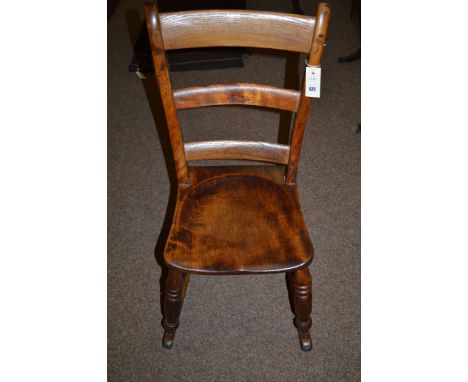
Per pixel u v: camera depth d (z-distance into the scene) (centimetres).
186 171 113
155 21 86
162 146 202
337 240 158
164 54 91
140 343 132
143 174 188
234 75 242
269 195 112
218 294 144
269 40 91
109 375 125
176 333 134
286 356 128
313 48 88
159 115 220
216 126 210
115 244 160
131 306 142
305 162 188
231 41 92
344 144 196
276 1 310
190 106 102
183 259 97
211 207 109
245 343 131
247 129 208
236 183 115
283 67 247
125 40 283
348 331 132
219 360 128
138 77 246
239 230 103
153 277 150
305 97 97
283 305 141
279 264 96
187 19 88
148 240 162
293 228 104
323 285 144
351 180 179
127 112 222
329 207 169
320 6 84
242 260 97
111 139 206
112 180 185
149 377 124
